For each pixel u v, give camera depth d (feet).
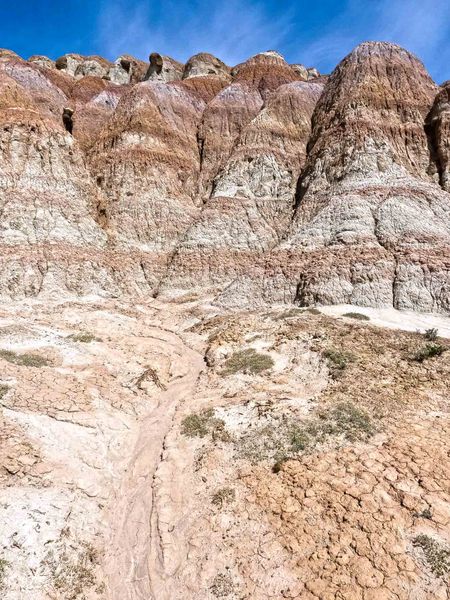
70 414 50.14
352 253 106.93
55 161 144.87
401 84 158.92
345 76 165.07
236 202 151.94
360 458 39.96
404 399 51.37
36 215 130.82
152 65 269.85
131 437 50.55
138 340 87.15
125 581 32.09
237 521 35.14
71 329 90.02
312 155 155.33
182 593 30.48
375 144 138.10
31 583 29.68
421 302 94.94
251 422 48.96
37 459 40.55
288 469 39.60
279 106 181.06
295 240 122.31
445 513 33.06
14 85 160.76
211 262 136.56
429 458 39.37
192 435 48.75
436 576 28.35
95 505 38.78
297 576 29.58
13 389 52.31
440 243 106.42
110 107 226.79
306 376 61.77
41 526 33.63
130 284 133.80
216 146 188.65
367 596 27.58
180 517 37.32
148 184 160.25
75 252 129.49
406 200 118.83
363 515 33.45
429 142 145.89
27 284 115.44
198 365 75.20
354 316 87.92
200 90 230.89
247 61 252.01
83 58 335.88
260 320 91.61
